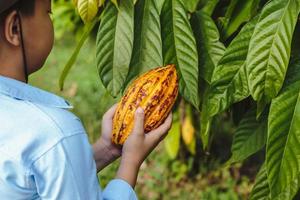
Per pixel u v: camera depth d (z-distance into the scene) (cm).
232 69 169
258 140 192
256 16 169
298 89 167
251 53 162
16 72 139
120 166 149
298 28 184
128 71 180
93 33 317
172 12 178
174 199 445
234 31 188
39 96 137
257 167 441
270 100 168
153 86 155
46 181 127
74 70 596
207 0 197
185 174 459
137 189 455
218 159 461
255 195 183
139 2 181
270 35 162
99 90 547
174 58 178
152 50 179
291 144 165
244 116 197
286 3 162
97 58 179
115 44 178
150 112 154
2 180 127
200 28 184
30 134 128
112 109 166
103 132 164
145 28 180
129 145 150
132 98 155
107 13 179
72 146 130
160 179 458
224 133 460
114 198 142
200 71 183
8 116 130
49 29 143
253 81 162
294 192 170
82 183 131
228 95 170
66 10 378
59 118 131
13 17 136
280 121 165
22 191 128
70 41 639
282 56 161
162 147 484
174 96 158
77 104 536
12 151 127
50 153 127
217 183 451
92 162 135
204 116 182
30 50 140
